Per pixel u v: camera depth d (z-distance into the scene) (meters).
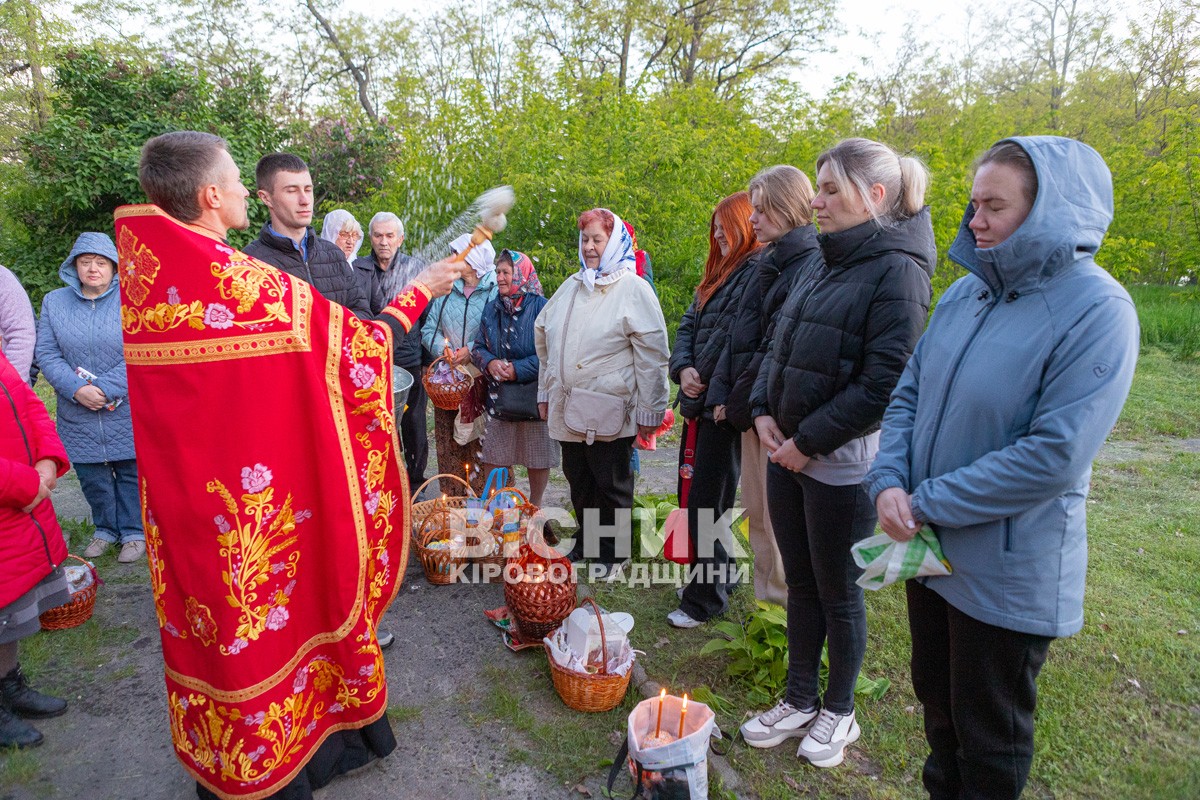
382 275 4.56
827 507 2.26
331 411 2.05
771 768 2.42
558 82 10.21
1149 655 2.99
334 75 21.72
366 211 8.87
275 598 2.02
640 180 7.75
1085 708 2.69
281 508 2.00
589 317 3.42
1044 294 1.59
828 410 2.16
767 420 2.50
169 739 2.62
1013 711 1.72
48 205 11.18
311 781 2.24
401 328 2.21
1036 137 1.57
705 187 7.93
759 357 2.78
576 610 2.90
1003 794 1.76
